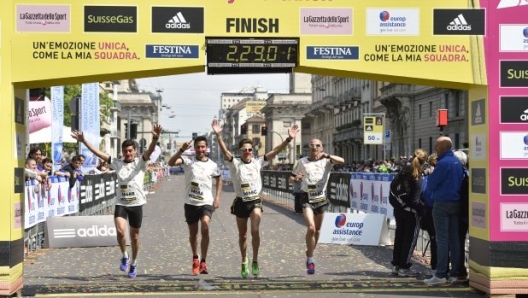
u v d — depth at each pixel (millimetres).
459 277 9227
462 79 8430
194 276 9805
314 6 8398
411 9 8422
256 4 8359
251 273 10078
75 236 13320
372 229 13625
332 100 83312
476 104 8711
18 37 8133
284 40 8352
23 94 8625
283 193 28328
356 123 68562
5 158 8039
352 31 8406
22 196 8484
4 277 7965
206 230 9531
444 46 8422
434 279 9062
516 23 8414
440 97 46344
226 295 8289
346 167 38344
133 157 9586
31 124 16391
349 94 72812
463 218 9242
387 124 58406
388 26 8430
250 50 8352
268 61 8391
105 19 8219
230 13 8344
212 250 12703
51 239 13219
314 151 9641
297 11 8391
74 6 8188
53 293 8430
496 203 8328
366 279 9523
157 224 18312
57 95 18078
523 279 8289
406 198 9695
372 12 8422
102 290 8609
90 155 21406
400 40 8430
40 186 13281
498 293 8281
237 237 14867
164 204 28109
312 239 9461
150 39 8266
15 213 8180
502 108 8375
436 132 47094
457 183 8922
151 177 45531
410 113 51906
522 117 8375
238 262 11234
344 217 13867
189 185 9648
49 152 25703
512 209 8328
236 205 9367
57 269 10508
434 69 8422
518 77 8391
